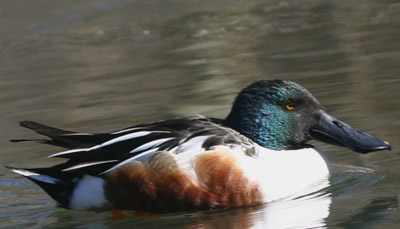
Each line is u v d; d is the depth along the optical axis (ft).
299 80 50.26
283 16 69.00
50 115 47.52
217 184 31.83
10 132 45.27
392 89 45.93
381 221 28.94
